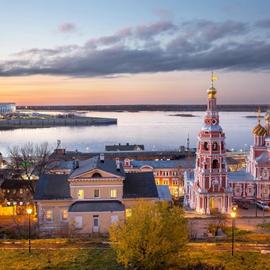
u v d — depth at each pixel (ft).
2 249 215.31
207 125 368.27
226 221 331.98
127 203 286.46
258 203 392.06
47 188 292.81
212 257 200.54
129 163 500.74
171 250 177.99
